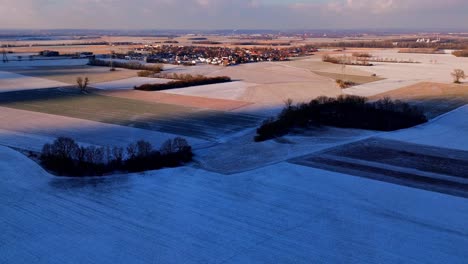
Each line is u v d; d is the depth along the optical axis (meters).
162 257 35.44
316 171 55.31
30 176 53.03
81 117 89.62
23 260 34.97
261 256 35.72
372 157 61.12
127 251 36.28
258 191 49.16
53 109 98.44
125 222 41.38
